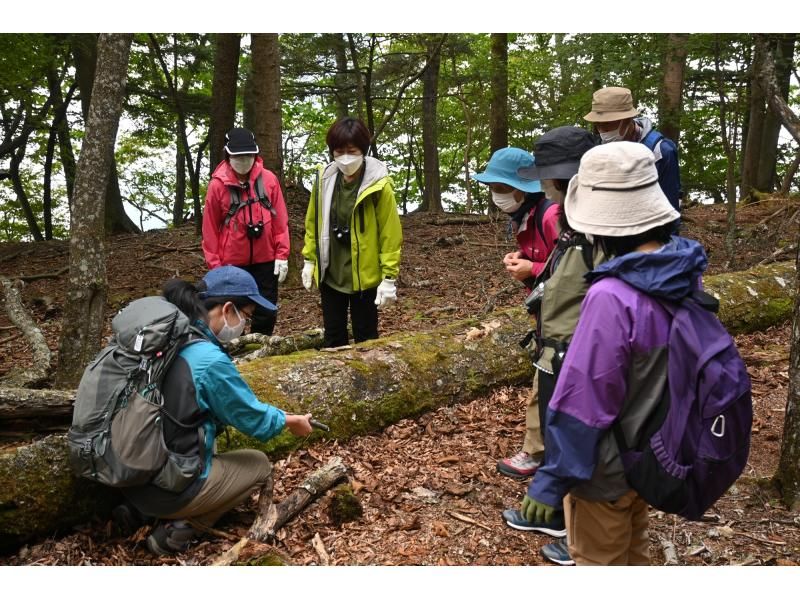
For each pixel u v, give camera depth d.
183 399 2.60
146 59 15.47
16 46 11.30
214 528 2.90
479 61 14.25
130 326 2.61
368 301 4.41
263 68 7.16
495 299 6.69
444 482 3.29
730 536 2.79
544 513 1.82
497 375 4.30
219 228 4.98
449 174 23.80
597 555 2.06
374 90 16.67
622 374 1.77
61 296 7.98
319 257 4.32
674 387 1.77
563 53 8.84
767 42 6.22
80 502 2.82
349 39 14.73
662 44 8.09
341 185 4.23
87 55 13.28
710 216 10.95
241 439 3.30
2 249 11.08
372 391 3.80
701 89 10.43
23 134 15.19
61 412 3.37
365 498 3.14
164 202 23.73
